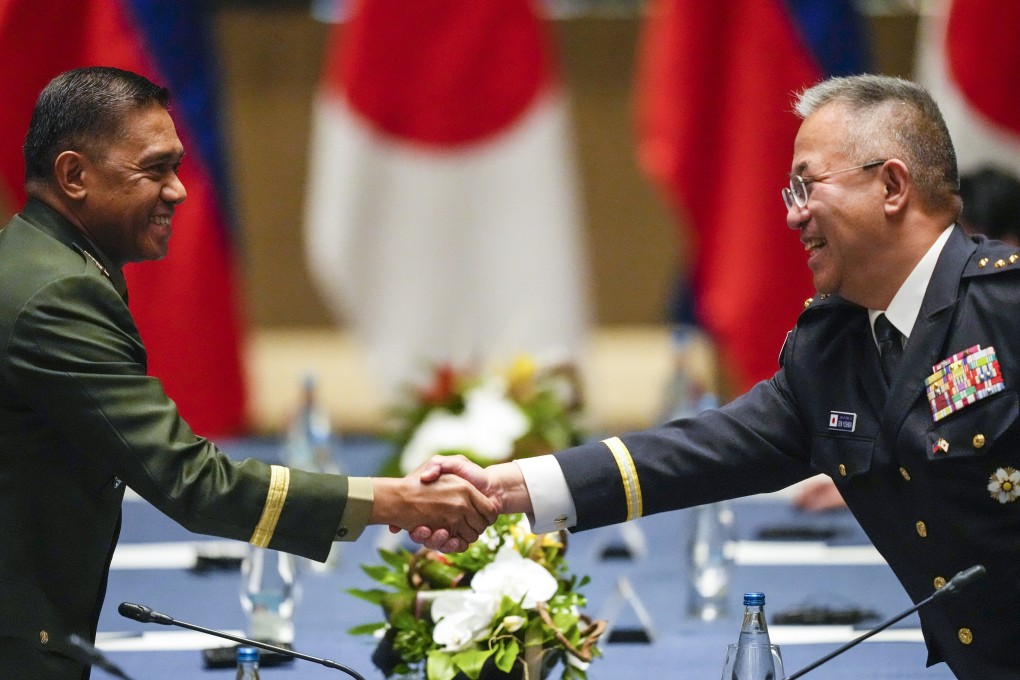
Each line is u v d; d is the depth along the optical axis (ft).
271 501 35.01
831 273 35.40
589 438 58.49
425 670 35.86
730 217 80.74
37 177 34.78
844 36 79.56
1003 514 33.47
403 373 91.50
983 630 34.30
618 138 151.53
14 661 33.47
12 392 33.53
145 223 35.06
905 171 34.42
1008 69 79.71
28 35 75.61
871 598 48.83
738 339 80.38
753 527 62.28
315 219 96.68
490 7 88.99
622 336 154.30
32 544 33.91
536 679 34.96
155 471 33.81
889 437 34.65
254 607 42.75
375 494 36.42
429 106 89.45
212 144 83.97
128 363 33.99
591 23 150.10
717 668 39.88
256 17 146.82
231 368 85.61
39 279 33.65
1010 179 51.52
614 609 45.24
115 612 47.03
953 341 33.96
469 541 37.60
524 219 90.58
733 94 80.48
